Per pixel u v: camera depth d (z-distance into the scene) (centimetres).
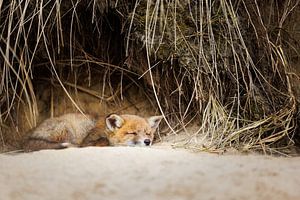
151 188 283
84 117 714
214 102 601
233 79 597
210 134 600
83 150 476
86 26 708
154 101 749
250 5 608
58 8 600
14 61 663
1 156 439
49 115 754
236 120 592
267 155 516
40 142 674
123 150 479
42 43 682
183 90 659
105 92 774
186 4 593
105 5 632
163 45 598
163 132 710
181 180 302
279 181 296
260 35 601
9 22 596
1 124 684
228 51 591
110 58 740
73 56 731
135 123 695
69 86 766
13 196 269
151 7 597
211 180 300
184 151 514
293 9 622
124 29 651
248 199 258
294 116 577
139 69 693
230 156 463
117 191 279
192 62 597
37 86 749
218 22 592
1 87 641
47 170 346
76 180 309
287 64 593
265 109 589
